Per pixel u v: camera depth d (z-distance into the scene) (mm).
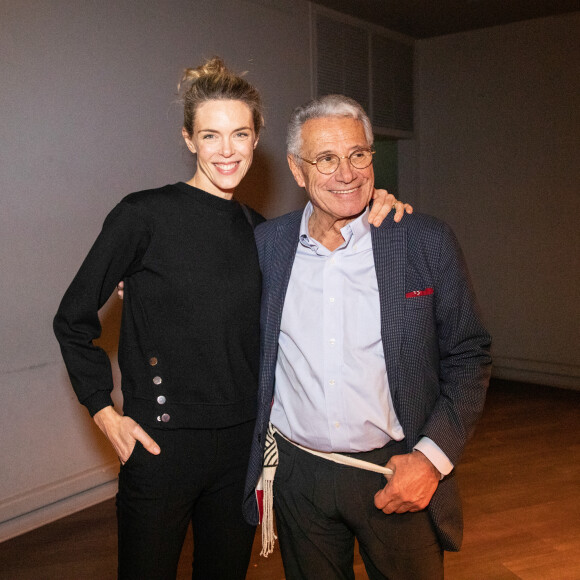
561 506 3023
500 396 4914
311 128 1365
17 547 2693
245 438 1552
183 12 3350
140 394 1463
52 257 2846
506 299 5371
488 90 5273
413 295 1348
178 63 3344
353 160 1355
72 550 2660
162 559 1479
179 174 3402
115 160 3068
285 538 1553
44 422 2865
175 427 1449
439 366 1429
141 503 1450
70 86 2852
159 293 1469
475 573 2480
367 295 1399
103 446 3141
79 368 1426
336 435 1409
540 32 4977
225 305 1502
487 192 5371
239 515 1568
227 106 1466
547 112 5016
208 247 1509
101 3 2949
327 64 4508
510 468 3490
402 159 5684
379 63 5078
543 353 5219
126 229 1424
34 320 2801
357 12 4668
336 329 1400
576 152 4918
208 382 1482
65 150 2855
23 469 2793
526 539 2729
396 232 1380
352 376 1396
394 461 1354
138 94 3154
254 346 1579
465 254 5539
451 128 5500
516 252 5277
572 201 4973
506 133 5227
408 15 4812
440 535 1408
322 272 1424
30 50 2688
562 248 5055
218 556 1583
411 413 1359
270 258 1561
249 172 3803
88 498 3076
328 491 1440
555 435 4004
